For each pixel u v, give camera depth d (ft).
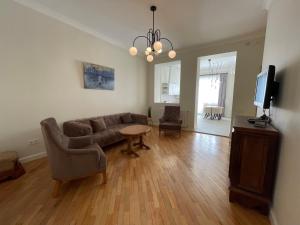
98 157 6.98
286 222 4.18
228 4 8.89
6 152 8.05
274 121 6.23
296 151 3.99
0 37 8.00
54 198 6.28
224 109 29.14
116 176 8.04
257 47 13.05
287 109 4.88
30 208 5.72
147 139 14.67
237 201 6.02
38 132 9.89
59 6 9.50
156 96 21.36
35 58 9.49
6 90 8.39
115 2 8.93
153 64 20.43
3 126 8.40
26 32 8.98
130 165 9.30
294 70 4.58
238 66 14.05
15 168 7.76
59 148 6.20
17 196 6.37
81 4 9.22
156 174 8.25
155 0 8.64
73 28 11.59
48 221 5.15
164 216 5.41
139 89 19.83
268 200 5.43
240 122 6.82
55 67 10.61
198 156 10.69
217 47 15.21
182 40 14.76
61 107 11.19
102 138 11.05
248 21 10.89
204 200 6.24
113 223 5.10
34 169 8.59
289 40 5.22
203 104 30.81
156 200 6.22
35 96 9.64
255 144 5.53
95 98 13.94
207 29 12.27
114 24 11.71
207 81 30.63
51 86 10.46
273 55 7.39
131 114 16.61
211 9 9.43
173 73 25.13
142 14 10.18
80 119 12.16
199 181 7.61
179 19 10.72
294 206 3.83
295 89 4.40
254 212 5.62
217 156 10.71
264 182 5.48
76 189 6.89
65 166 6.37
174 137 15.37
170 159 10.18
